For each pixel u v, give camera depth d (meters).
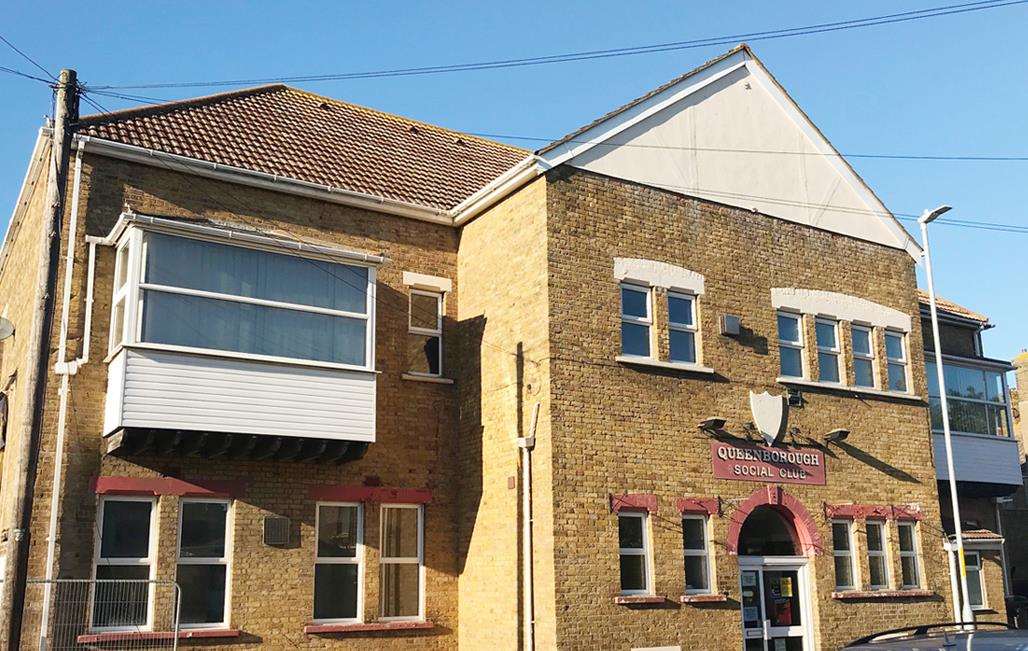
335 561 16.97
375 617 16.91
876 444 20.56
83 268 15.88
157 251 15.33
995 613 19.92
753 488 18.34
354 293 17.05
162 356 15.02
